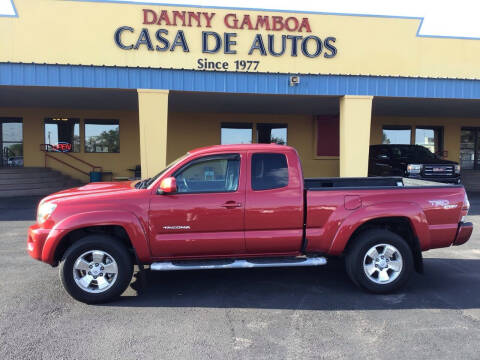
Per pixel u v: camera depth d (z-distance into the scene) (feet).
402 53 50.75
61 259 14.93
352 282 16.74
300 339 11.66
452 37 51.47
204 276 17.57
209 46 47.70
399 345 11.30
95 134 53.47
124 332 12.04
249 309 13.87
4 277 16.96
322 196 15.11
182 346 11.21
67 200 14.26
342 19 49.55
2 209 34.73
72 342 11.39
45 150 52.44
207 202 14.53
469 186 54.39
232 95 38.63
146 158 34.96
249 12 48.06
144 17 46.37
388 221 15.67
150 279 17.12
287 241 14.99
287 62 48.93
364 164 37.70
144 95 34.50
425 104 45.42
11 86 33.53
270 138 57.72
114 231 15.12
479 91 38.11
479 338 11.73
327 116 57.82
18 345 11.18
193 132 55.47
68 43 45.70
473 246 23.24
